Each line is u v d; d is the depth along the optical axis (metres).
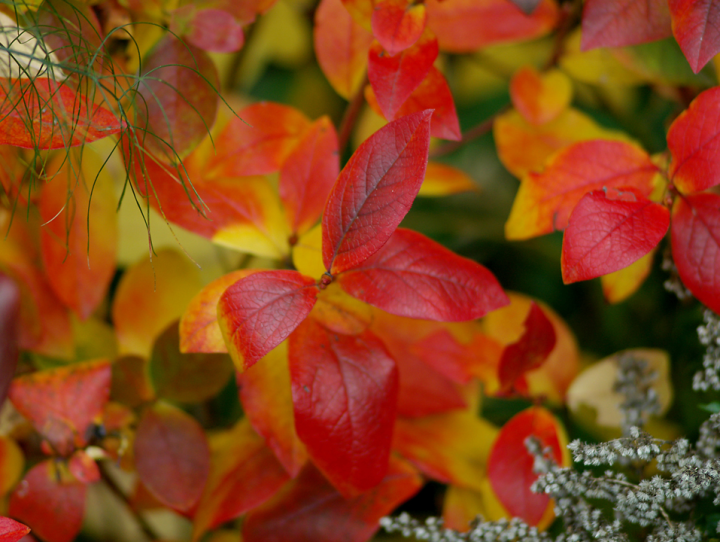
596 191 0.62
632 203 0.62
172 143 0.63
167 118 0.64
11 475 0.67
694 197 0.63
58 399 0.65
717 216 0.63
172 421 0.66
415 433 0.68
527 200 0.64
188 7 0.64
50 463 0.65
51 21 0.63
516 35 0.68
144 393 0.66
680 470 0.61
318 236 0.64
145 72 0.64
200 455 0.66
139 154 0.63
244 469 0.66
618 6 0.63
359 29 0.66
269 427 0.65
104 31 0.65
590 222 0.61
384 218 0.61
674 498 0.63
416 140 0.60
